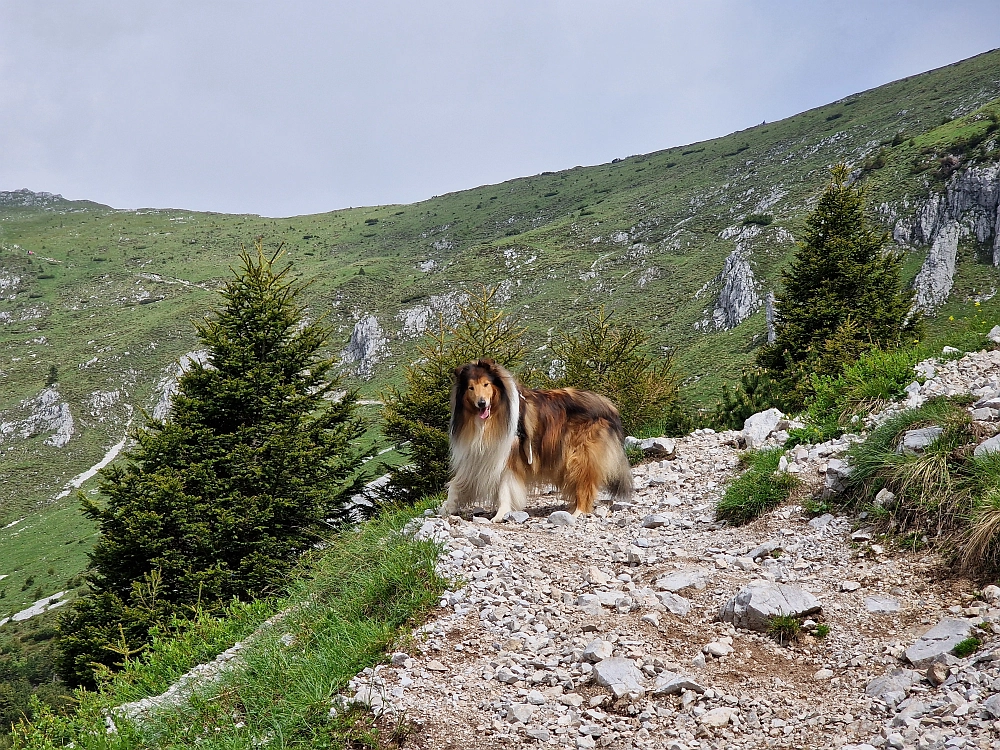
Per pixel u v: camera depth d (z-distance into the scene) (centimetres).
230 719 503
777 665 480
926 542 595
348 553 720
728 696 445
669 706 445
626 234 17412
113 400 15438
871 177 11238
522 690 481
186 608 1712
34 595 8200
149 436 1981
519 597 610
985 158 9394
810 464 812
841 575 591
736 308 10012
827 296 2681
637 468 1036
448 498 848
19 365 17375
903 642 480
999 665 407
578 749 414
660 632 537
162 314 19962
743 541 702
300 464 2034
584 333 2795
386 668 514
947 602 516
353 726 456
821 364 2038
